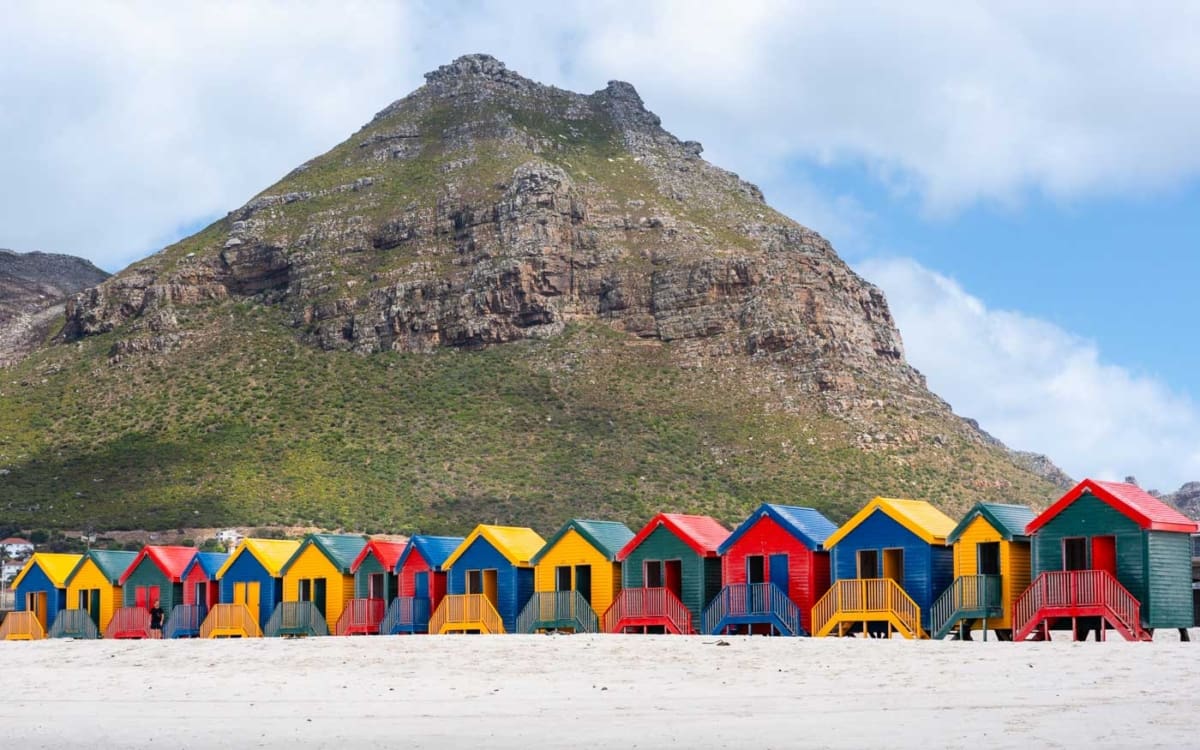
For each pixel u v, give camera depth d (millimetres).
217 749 32188
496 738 32094
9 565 127062
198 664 50750
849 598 54469
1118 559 48812
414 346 186000
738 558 58906
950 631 53062
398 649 51562
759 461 156875
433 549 68562
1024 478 164625
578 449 160000
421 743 31797
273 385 178750
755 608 57094
